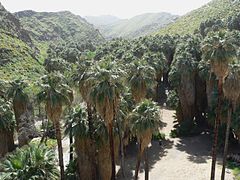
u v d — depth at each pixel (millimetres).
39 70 112625
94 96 36562
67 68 106688
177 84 71438
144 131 37625
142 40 131125
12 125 60469
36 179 28422
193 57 74125
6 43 117875
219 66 39094
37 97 38625
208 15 178875
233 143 58906
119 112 45781
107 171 46094
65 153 60375
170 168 52875
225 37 39094
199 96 73125
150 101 39625
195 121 73562
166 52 110625
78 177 46906
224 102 56312
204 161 54656
